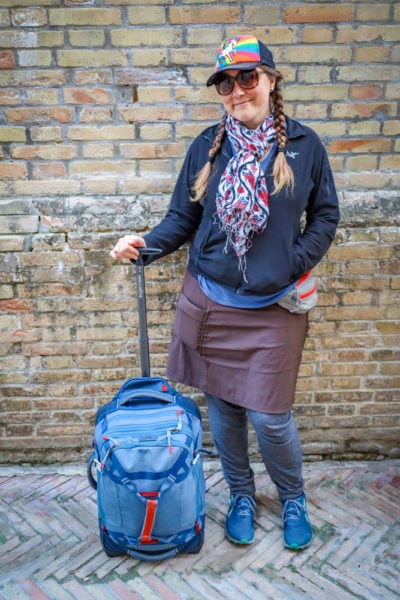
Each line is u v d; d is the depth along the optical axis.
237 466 2.09
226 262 1.74
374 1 1.99
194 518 1.85
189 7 2.00
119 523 1.80
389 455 2.51
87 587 1.85
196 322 1.85
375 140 2.15
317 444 2.51
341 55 2.05
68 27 2.01
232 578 1.88
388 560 1.95
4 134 2.12
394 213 2.18
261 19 2.01
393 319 2.31
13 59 2.04
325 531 2.08
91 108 2.10
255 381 1.82
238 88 1.60
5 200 2.18
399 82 2.08
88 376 2.38
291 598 1.80
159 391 1.91
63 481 2.40
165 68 2.07
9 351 2.33
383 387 2.41
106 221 2.18
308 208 1.84
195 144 1.85
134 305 2.28
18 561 1.96
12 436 2.46
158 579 1.88
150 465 1.72
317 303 2.28
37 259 2.20
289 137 1.69
